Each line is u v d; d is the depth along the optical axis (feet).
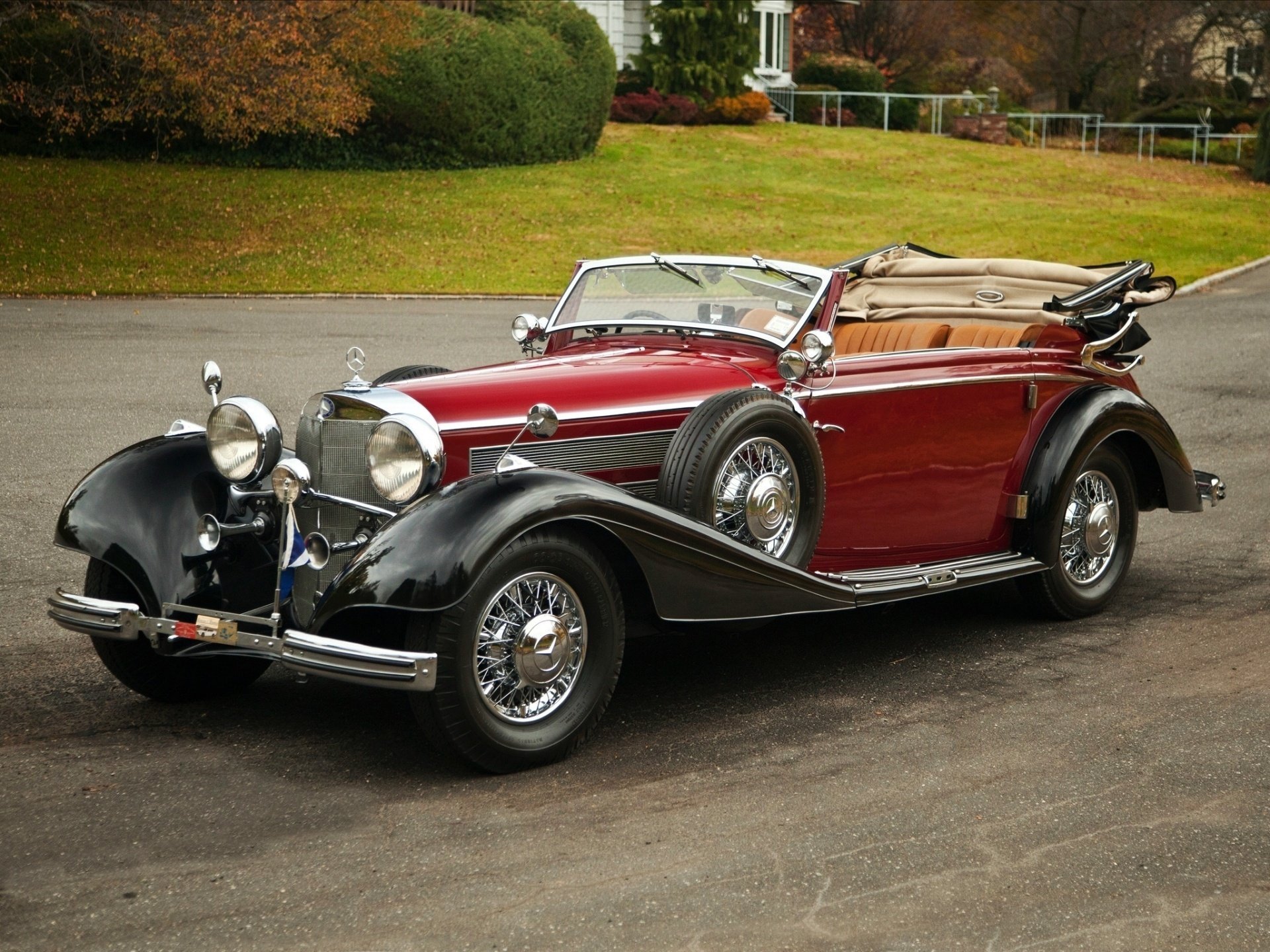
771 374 17.38
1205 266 72.23
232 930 10.46
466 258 69.97
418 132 88.38
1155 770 13.87
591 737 14.82
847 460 17.63
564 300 19.81
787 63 128.98
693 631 15.74
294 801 12.95
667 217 81.35
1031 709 15.78
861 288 23.04
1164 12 132.77
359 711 15.71
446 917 10.69
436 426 14.49
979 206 88.69
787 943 10.35
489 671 13.65
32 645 17.79
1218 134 133.49
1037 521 19.20
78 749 14.30
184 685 15.85
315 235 72.59
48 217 71.51
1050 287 21.44
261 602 15.72
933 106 123.44
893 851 11.94
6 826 12.29
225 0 72.90
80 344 44.96
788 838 12.19
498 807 12.84
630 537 14.06
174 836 12.13
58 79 80.12
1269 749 14.43
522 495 13.35
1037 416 19.80
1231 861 11.79
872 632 19.22
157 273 63.31
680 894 11.10
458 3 92.63
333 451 14.94
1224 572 22.34
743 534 15.94
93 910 10.75
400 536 13.17
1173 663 17.56
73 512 15.56
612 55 95.55
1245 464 30.60
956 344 21.02
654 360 17.15
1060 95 139.13
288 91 72.95
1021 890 11.23
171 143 84.99
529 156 92.22
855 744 14.60
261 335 48.16
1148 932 10.56
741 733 14.94
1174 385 41.19
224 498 15.99
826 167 98.02
